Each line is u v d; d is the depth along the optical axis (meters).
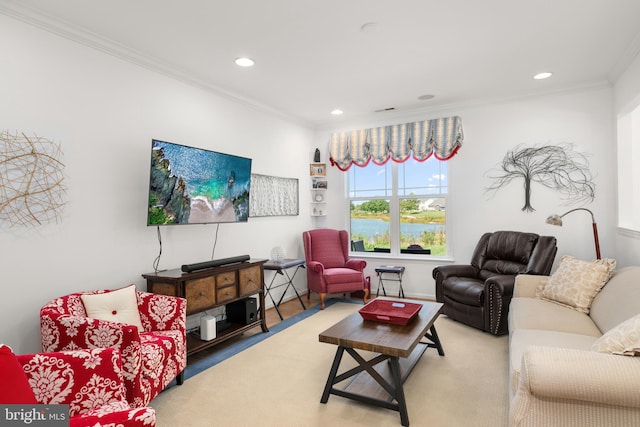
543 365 1.49
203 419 2.23
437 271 4.31
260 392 2.56
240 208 3.96
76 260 2.80
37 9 2.51
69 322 2.11
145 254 3.32
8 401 1.21
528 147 4.52
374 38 3.00
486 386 2.58
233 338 3.67
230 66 3.55
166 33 2.89
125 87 3.18
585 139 4.23
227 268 3.45
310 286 5.04
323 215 5.94
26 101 2.53
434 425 2.13
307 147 5.83
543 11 2.62
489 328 3.58
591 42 3.11
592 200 4.19
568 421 1.49
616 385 1.38
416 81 4.01
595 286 2.80
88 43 2.88
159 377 2.30
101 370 1.65
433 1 2.48
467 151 4.89
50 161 2.65
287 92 4.33
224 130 4.23
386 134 5.32
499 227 4.70
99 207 2.96
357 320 2.75
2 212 2.41
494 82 4.07
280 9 2.55
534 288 3.31
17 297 2.48
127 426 1.29
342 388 2.55
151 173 2.97
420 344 3.20
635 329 1.50
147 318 2.70
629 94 3.45
